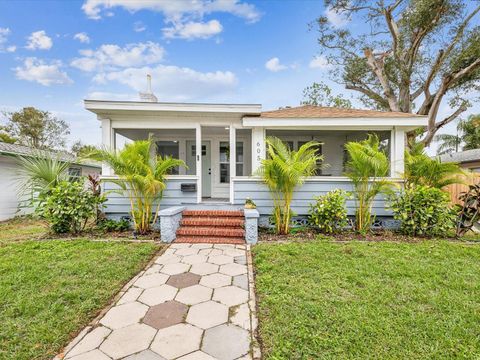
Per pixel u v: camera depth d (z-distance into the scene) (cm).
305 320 230
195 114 651
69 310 246
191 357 191
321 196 580
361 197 571
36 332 213
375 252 420
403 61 1199
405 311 244
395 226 617
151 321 236
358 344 199
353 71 1402
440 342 202
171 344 205
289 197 548
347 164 596
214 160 888
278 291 286
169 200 644
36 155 616
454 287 294
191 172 898
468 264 367
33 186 575
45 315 237
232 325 230
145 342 207
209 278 331
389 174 660
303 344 200
